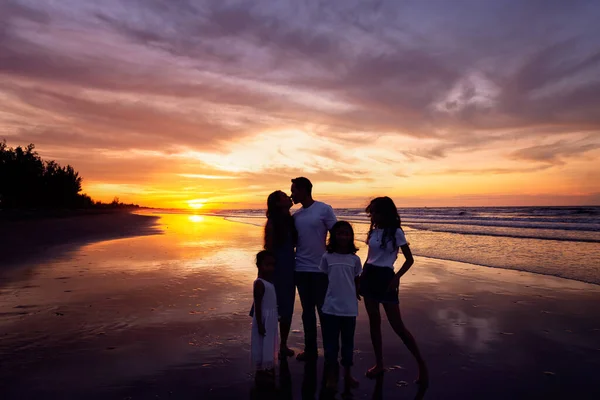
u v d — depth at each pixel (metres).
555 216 41.69
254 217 52.97
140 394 3.21
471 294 6.93
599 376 3.61
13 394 3.18
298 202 4.41
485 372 3.72
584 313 5.71
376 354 3.72
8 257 10.49
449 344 4.48
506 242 15.34
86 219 31.09
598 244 14.20
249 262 10.23
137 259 10.57
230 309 5.76
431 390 3.36
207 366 3.80
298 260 4.30
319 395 3.28
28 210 40.91
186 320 5.23
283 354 4.22
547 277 8.43
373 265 3.79
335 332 3.58
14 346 4.26
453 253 12.41
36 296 6.43
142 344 4.35
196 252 12.33
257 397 3.21
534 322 5.30
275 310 3.86
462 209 87.25
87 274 8.33
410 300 6.53
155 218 42.81
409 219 41.78
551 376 3.62
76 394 3.20
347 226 3.69
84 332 4.73
